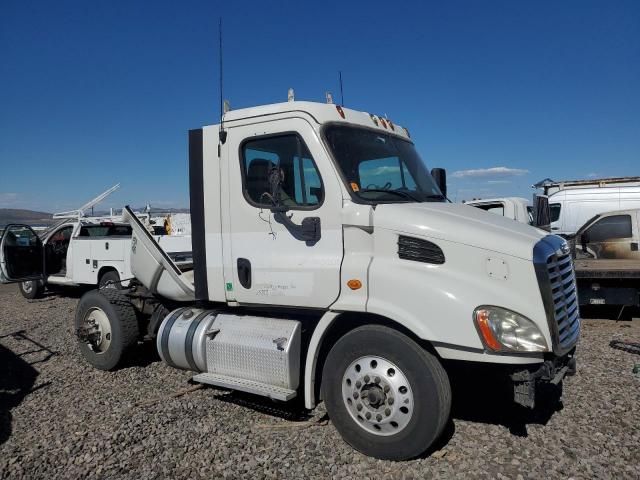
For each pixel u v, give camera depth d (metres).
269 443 4.13
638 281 8.69
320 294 4.12
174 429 4.43
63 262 12.81
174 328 5.12
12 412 4.95
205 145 4.84
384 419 3.75
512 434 4.18
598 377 5.56
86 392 5.45
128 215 5.76
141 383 5.69
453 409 4.70
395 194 4.45
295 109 4.32
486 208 14.84
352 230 4.03
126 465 3.84
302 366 4.46
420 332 3.59
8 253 7.94
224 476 3.66
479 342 3.44
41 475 3.74
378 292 3.83
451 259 3.69
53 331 8.74
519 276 3.51
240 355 4.58
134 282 6.61
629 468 3.62
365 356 3.86
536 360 3.45
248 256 4.56
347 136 4.36
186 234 10.34
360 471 3.67
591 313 9.84
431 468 3.68
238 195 4.62
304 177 4.26
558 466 3.66
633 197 16.73
